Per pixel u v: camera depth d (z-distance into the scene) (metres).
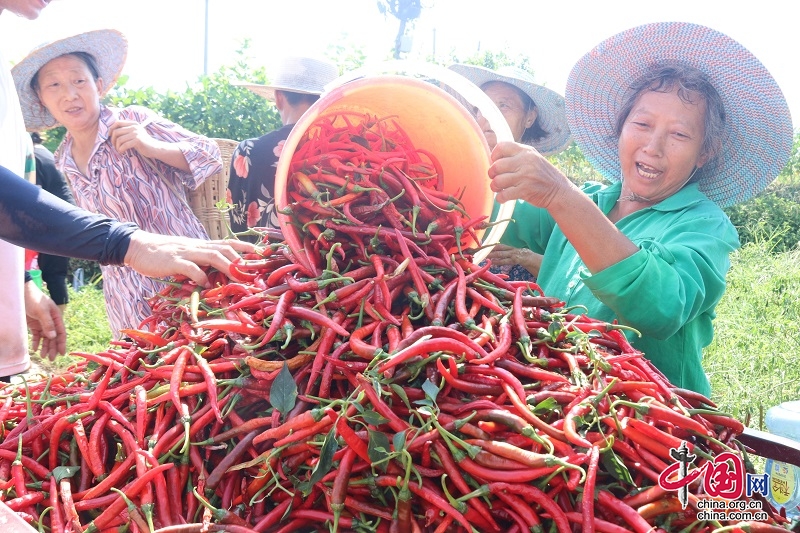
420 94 2.47
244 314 2.11
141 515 1.71
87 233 2.33
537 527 1.58
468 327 2.07
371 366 1.90
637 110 3.01
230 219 4.61
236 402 1.95
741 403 5.60
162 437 1.88
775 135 3.10
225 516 1.68
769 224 15.52
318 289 2.19
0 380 3.49
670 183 3.02
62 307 5.16
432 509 1.67
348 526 1.72
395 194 2.60
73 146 4.61
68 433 2.02
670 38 3.08
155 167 4.39
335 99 2.26
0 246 3.37
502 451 1.62
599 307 2.98
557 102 4.67
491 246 2.57
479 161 2.60
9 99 3.25
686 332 2.87
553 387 1.89
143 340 2.30
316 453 1.77
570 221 2.42
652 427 1.72
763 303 8.24
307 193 2.52
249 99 10.57
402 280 2.29
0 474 1.90
